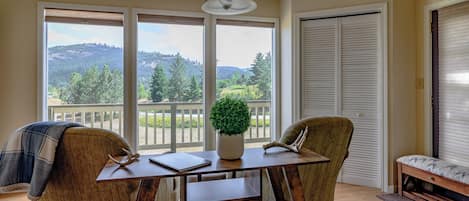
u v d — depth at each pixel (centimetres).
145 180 160
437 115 333
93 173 197
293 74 398
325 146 228
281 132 429
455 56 312
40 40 355
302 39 395
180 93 405
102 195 202
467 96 301
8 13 347
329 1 374
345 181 379
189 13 400
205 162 177
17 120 352
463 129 305
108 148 191
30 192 192
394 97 346
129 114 382
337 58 378
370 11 356
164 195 210
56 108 370
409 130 351
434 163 300
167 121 403
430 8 333
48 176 191
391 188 347
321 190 238
